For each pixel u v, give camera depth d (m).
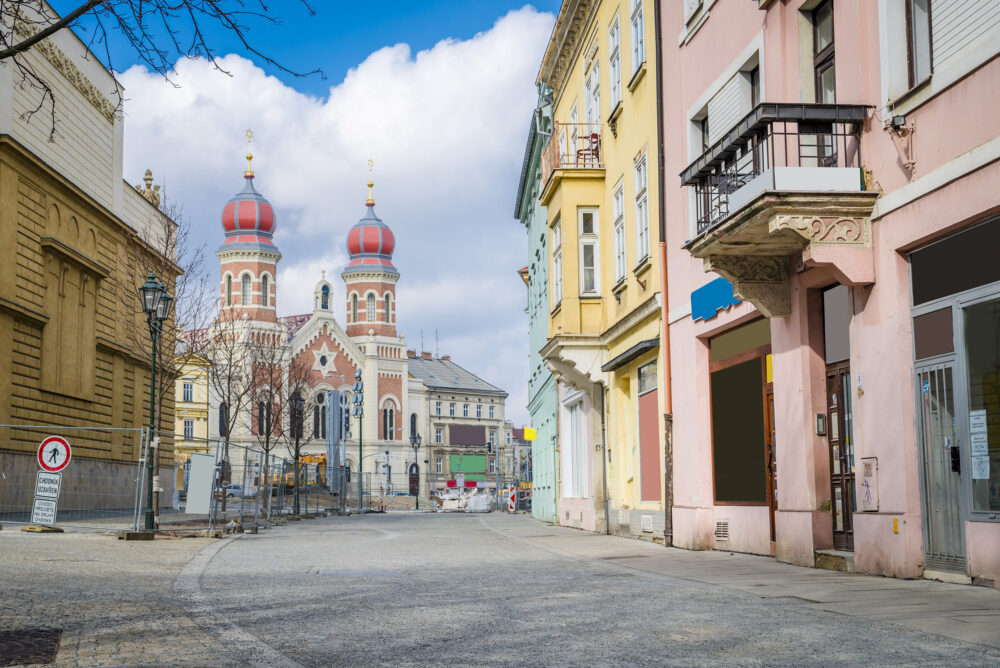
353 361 123.62
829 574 12.16
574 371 25.66
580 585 11.41
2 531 20.97
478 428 145.00
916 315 11.32
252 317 115.69
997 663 6.16
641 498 22.00
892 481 11.59
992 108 9.91
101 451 40.06
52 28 7.62
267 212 119.31
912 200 11.19
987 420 10.11
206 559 15.61
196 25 7.89
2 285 31.66
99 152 41.50
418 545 20.08
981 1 10.18
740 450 16.56
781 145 13.05
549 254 27.20
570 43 29.09
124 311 43.38
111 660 6.50
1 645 7.02
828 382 13.68
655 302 19.72
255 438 103.50
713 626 7.90
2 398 31.59
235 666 6.31
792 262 13.91
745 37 15.53
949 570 10.70
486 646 7.10
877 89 11.91
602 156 25.02
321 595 10.44
